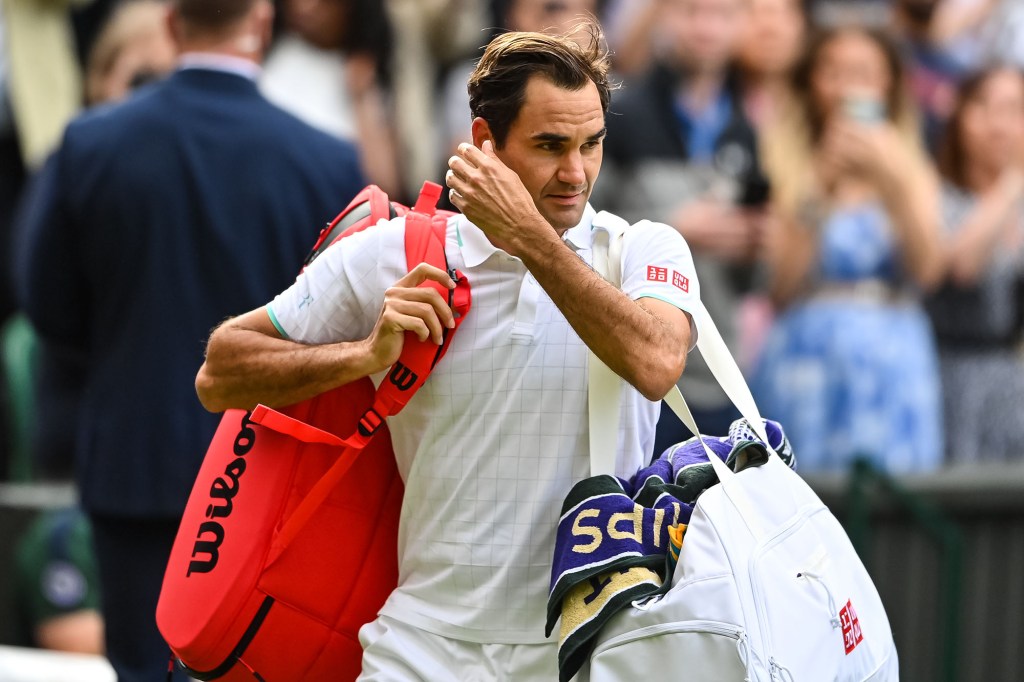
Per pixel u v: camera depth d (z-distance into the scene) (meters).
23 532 19.92
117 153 14.65
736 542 8.98
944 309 23.02
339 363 9.56
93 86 20.22
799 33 21.81
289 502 10.26
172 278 14.58
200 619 10.21
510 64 9.23
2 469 22.28
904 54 22.38
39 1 22.83
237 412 10.42
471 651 9.78
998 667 21.09
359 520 10.38
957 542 17.83
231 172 14.68
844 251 21.66
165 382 14.55
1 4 22.77
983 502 21.03
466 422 9.70
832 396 21.69
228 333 10.00
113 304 14.73
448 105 22.44
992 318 23.09
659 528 9.26
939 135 23.58
